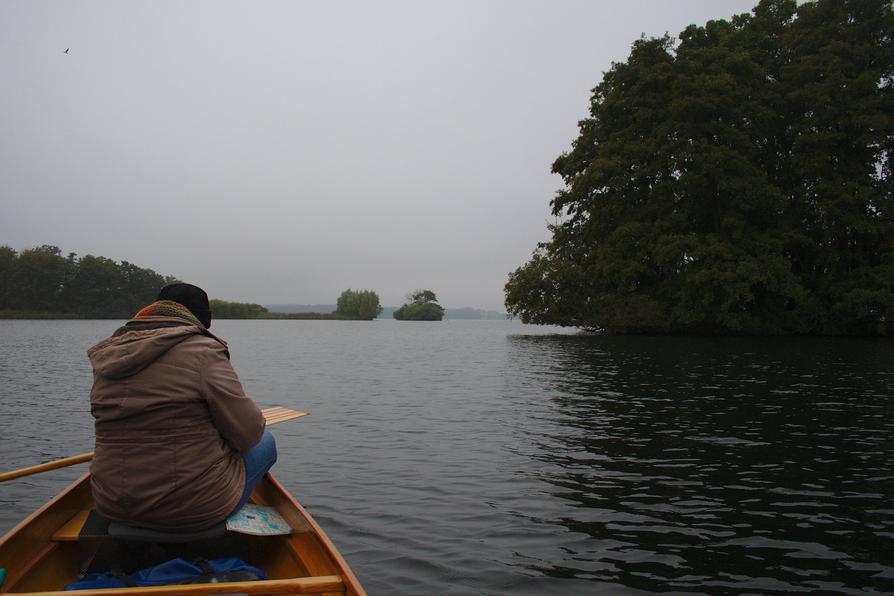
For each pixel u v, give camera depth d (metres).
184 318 3.46
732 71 37.97
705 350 26.41
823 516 5.61
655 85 38.81
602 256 38.94
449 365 21.73
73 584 3.17
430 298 160.88
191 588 2.81
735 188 34.97
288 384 15.98
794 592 4.12
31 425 10.04
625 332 41.50
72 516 4.01
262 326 89.81
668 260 35.03
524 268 42.75
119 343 3.20
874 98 35.38
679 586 4.21
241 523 3.53
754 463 7.48
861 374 16.72
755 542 5.00
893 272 34.44
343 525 5.38
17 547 3.32
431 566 4.52
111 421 3.13
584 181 38.47
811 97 36.09
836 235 36.75
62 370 19.27
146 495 3.10
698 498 6.15
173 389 3.12
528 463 7.55
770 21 42.09
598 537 5.11
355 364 22.45
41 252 112.38
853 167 36.75
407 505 5.94
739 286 34.00
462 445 8.56
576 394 13.49
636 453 8.03
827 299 37.78
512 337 45.56
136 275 122.94
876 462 7.50
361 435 9.27
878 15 36.97
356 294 147.62
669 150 35.94
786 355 23.36
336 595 2.98
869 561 4.62
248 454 3.79
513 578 4.33
